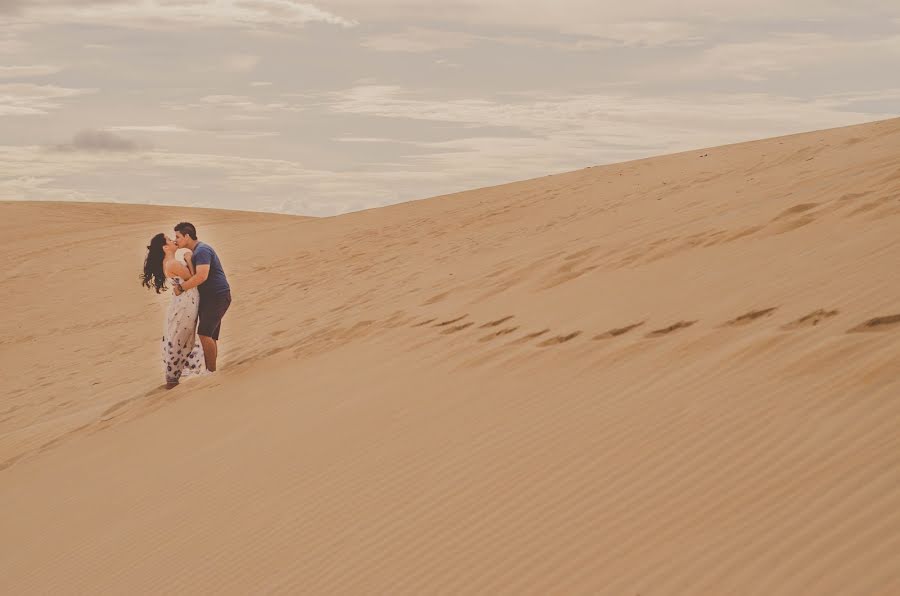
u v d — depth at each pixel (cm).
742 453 441
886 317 539
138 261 3075
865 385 461
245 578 507
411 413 667
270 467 650
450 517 491
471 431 593
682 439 479
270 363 1014
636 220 1468
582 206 2234
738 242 913
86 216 5253
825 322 571
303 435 698
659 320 706
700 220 1174
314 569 491
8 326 2323
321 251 2572
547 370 670
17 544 677
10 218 5012
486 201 2944
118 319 2202
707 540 384
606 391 586
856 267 667
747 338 588
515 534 451
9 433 1110
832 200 985
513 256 1401
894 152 1359
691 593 352
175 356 1044
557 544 427
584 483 473
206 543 567
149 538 603
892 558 322
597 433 525
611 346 675
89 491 743
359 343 995
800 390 483
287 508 574
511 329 834
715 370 555
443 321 969
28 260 3334
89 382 1447
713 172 2178
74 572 590
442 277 1416
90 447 878
